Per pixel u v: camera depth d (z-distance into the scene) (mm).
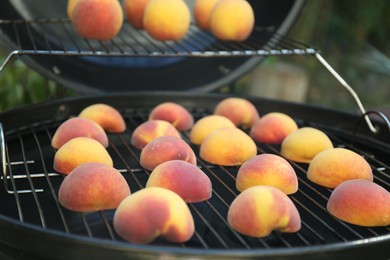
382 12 2766
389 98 2605
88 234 728
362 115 990
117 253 630
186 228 708
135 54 974
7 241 680
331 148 938
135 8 1104
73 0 1082
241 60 1177
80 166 791
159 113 1055
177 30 1063
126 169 908
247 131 1086
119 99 1131
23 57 1080
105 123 1031
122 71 1195
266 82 1995
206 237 743
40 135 1026
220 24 1088
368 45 2729
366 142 1039
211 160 930
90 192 766
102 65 1183
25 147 978
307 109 1125
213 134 943
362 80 2738
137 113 1139
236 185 851
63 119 1080
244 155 924
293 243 735
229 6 1083
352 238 753
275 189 745
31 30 1123
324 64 1012
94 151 875
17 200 772
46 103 1067
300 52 1013
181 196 786
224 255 624
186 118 1067
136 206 703
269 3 1161
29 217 776
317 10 2436
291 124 1028
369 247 662
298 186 877
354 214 773
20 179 871
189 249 627
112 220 765
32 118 1052
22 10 1131
